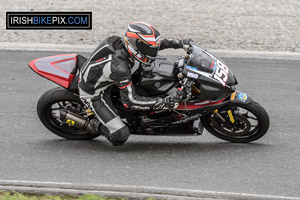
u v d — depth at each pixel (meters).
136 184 18.34
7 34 36.94
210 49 34.41
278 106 26.09
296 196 17.73
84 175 19.00
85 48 34.34
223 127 21.61
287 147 21.62
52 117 22.03
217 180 18.75
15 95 26.95
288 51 34.53
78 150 21.17
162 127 20.75
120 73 18.28
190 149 21.38
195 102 20.08
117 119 20.03
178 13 42.03
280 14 42.22
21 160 20.19
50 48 34.28
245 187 18.28
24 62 31.73
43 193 17.69
